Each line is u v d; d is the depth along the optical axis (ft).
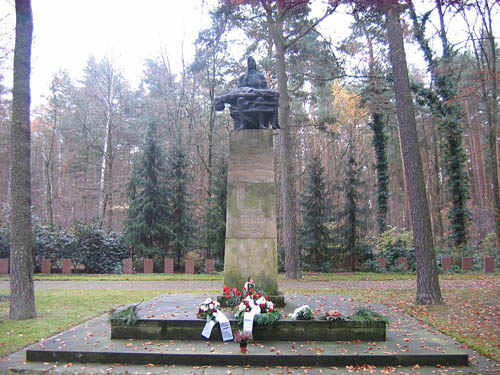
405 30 53.52
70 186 128.98
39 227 83.51
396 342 25.26
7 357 23.98
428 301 39.86
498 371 21.40
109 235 87.40
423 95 77.87
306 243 83.30
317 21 64.18
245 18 72.38
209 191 94.48
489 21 50.47
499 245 79.77
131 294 48.03
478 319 32.99
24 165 35.81
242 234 32.60
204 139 107.96
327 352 23.02
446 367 22.15
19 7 36.37
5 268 78.18
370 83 73.72
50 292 50.01
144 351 23.24
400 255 81.20
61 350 23.38
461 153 83.61
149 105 111.34
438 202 105.09
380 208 93.35
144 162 85.87
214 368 22.09
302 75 77.10
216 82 96.12
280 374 21.07
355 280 65.26
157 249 83.92
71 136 120.26
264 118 34.55
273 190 33.04
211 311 25.32
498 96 83.20
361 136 129.90
